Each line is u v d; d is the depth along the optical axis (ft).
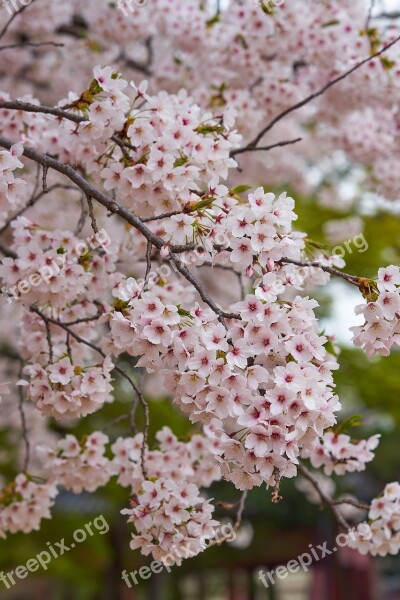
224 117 10.37
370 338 7.58
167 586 53.47
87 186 8.84
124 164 9.62
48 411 9.35
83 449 10.88
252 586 52.65
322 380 7.27
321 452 10.43
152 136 9.34
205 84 15.31
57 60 18.56
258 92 15.34
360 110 16.81
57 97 19.13
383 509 9.98
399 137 16.47
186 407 7.73
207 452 10.77
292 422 6.86
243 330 7.50
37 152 9.17
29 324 10.61
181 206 9.25
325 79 15.30
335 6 14.56
